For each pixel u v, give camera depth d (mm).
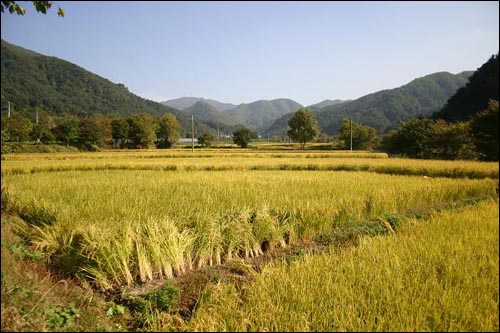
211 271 6090
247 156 39156
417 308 3705
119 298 5039
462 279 4445
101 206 7500
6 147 41781
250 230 7141
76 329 3750
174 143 88250
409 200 11312
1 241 5031
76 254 5512
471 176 18953
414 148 49812
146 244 5809
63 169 21328
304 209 8258
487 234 6523
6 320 3344
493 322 3549
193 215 7102
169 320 3957
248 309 3818
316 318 3633
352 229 8516
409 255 5238
